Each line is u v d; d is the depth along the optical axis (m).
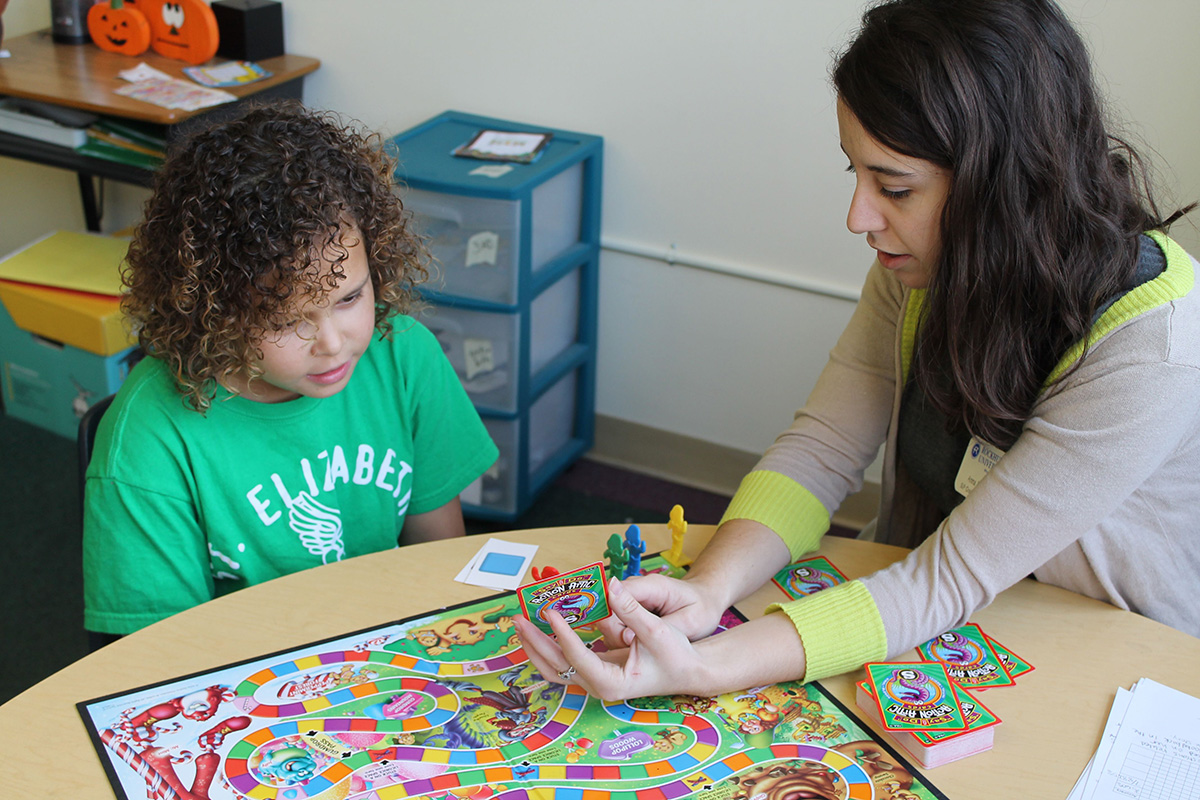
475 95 2.40
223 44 2.45
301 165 0.96
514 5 2.26
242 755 0.84
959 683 0.95
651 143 2.25
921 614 0.97
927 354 1.04
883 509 1.29
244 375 1.05
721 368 2.42
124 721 0.87
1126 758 0.87
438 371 1.26
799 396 2.36
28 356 2.45
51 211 2.94
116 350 2.33
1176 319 0.92
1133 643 1.01
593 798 0.82
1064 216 0.91
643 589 0.98
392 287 1.14
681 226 2.31
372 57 2.47
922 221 0.94
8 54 2.40
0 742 0.84
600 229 2.39
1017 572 0.98
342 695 0.91
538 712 0.91
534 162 2.10
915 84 0.86
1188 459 1.01
